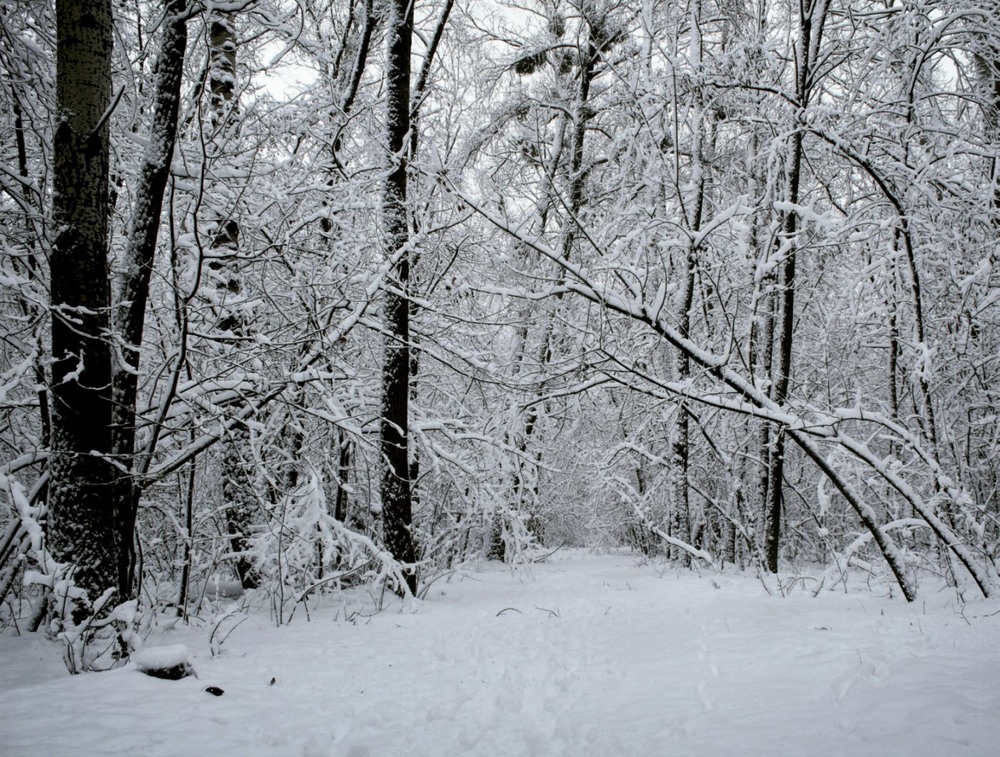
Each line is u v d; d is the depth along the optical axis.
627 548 20.14
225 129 7.93
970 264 10.24
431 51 10.32
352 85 9.95
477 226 11.35
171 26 5.80
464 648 5.84
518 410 11.37
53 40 6.84
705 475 15.34
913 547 12.09
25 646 5.55
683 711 3.80
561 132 15.98
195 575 8.87
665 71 12.24
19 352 7.61
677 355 13.21
